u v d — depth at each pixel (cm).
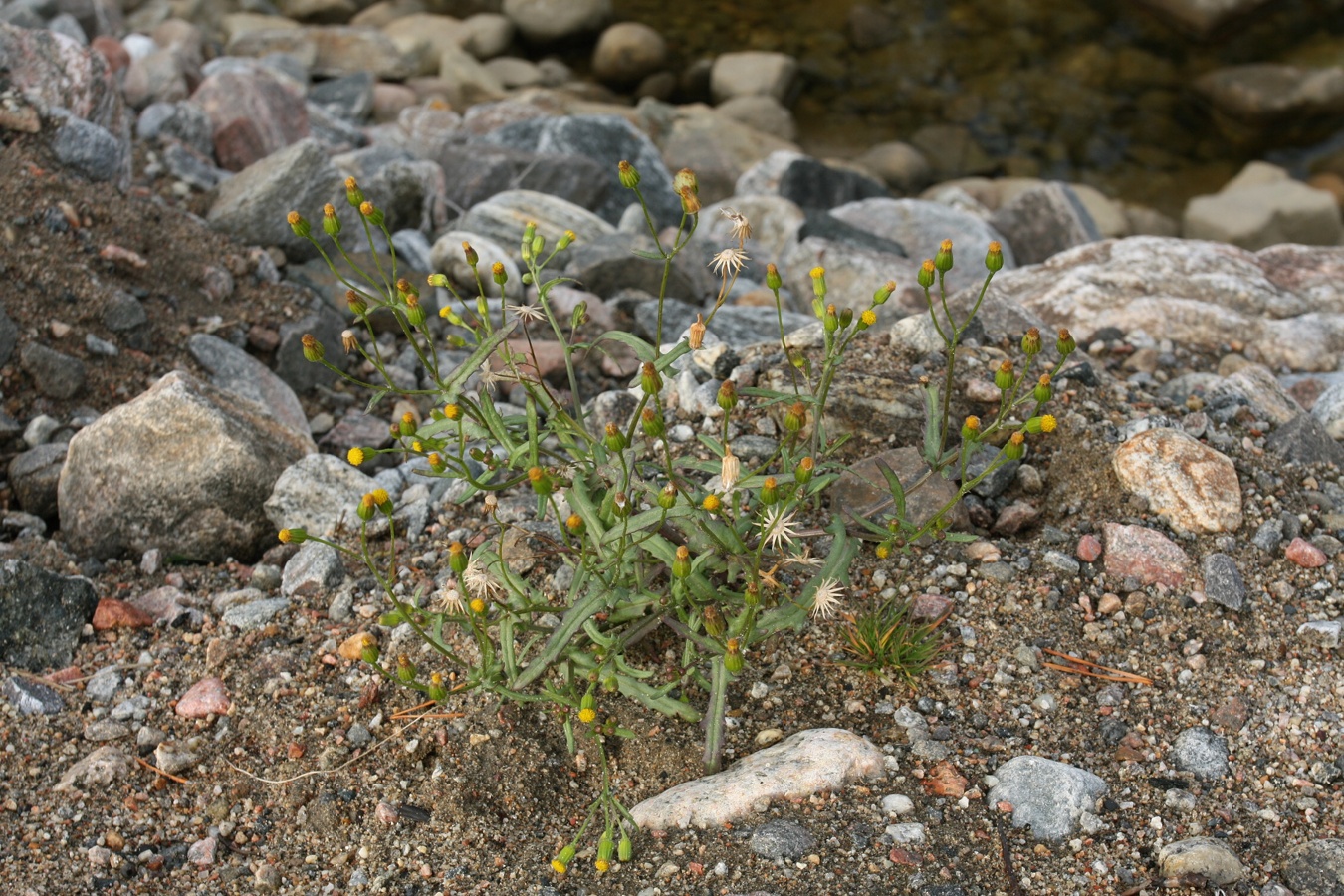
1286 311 116
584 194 159
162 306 115
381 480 102
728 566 84
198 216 127
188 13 234
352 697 88
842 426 97
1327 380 108
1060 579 91
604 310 123
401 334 123
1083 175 237
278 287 121
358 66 228
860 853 80
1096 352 110
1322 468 97
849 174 190
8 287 109
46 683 89
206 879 82
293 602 93
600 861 78
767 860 79
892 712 86
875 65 265
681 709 81
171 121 142
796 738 84
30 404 107
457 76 233
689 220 170
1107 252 122
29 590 91
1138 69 265
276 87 157
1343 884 78
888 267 131
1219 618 89
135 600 95
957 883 79
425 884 81
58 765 86
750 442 97
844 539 83
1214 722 85
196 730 87
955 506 93
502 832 82
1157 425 98
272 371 116
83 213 116
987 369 100
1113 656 88
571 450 86
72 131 119
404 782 84
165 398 98
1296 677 87
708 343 104
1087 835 81
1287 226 210
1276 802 82
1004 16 280
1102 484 95
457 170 158
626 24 260
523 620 85
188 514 98
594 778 84
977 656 88
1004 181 225
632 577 84
